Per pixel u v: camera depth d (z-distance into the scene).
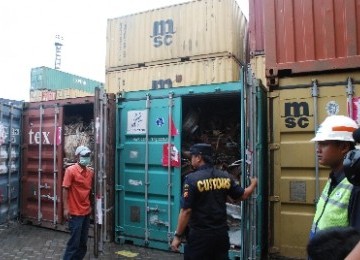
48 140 7.58
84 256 5.65
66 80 17.77
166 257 5.78
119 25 8.98
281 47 5.46
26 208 7.93
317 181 5.15
